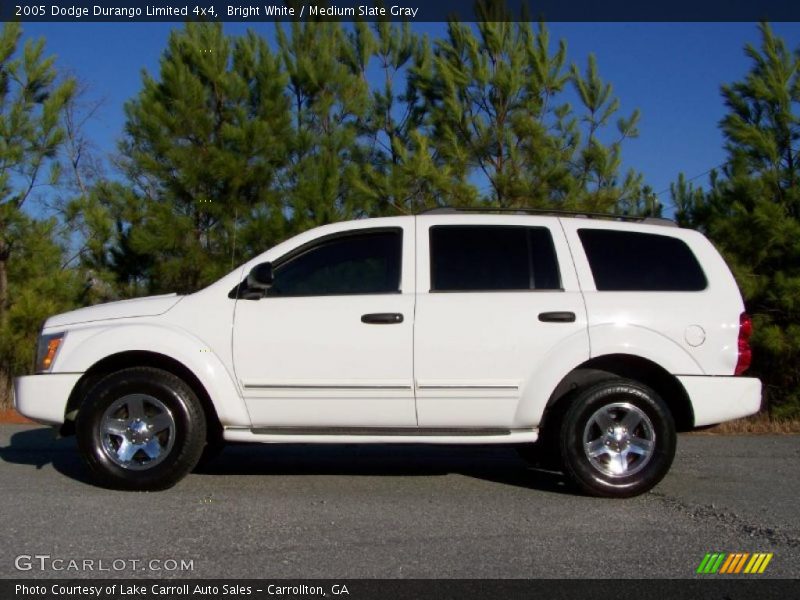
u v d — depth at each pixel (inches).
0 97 467.8
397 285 246.8
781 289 416.5
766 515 227.3
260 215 436.8
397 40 514.6
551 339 241.0
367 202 450.6
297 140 451.5
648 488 241.9
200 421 243.9
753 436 382.0
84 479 264.1
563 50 477.1
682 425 252.4
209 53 458.6
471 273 247.9
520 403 241.4
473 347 240.4
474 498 244.8
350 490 254.8
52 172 470.6
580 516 224.7
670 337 243.1
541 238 252.4
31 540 200.2
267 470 286.5
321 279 249.8
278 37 488.4
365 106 482.9
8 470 279.6
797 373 438.0
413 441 244.2
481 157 465.7
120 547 195.6
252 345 242.7
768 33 430.6
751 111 432.5
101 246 469.1
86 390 252.8
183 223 436.8
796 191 416.5
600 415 242.2
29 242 462.0
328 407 242.7
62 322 254.2
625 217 265.0
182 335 244.2
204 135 446.6
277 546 197.5
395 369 240.7
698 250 255.0
